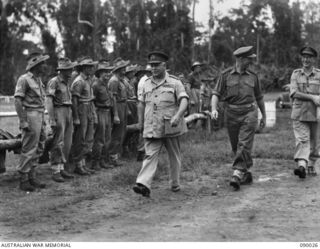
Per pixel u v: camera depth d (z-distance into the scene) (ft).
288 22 189.16
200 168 27.89
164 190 22.98
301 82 25.35
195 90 45.19
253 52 23.31
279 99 95.45
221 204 20.07
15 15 165.89
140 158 31.96
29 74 23.65
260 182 24.66
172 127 21.24
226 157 31.81
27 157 23.35
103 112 29.09
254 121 23.16
